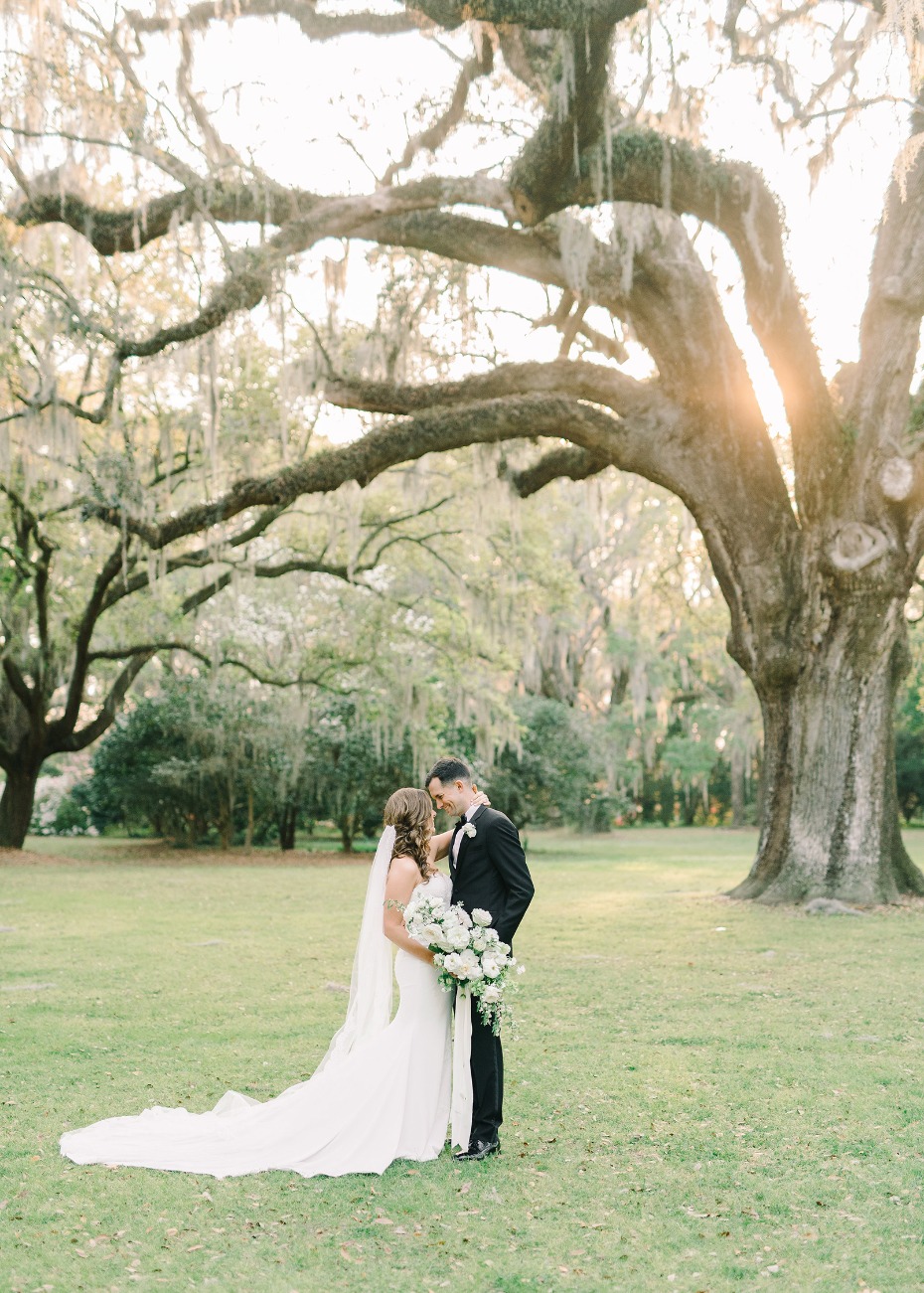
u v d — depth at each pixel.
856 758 13.71
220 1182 4.40
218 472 18.27
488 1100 4.80
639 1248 3.76
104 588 20.98
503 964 4.67
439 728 26.38
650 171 12.29
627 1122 5.18
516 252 14.08
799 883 13.70
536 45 13.27
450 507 23.42
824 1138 4.92
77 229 13.32
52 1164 4.56
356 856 26.00
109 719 23.75
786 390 13.45
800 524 14.18
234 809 29.41
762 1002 7.98
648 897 15.55
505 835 5.02
